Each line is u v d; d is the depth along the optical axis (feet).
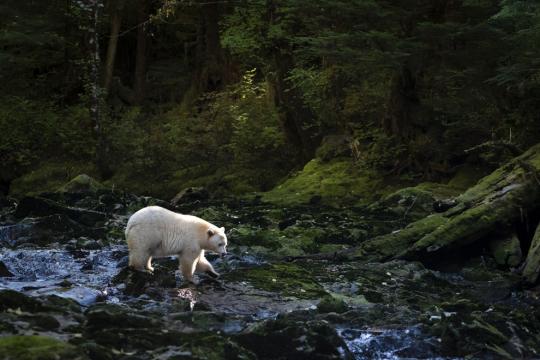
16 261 33.88
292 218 45.24
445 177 55.98
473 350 22.98
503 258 35.96
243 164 71.00
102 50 101.30
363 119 64.34
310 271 33.88
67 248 37.70
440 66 55.06
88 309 22.86
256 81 85.71
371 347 22.85
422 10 56.08
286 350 20.47
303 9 60.23
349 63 57.98
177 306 25.62
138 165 72.33
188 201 58.90
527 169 38.22
